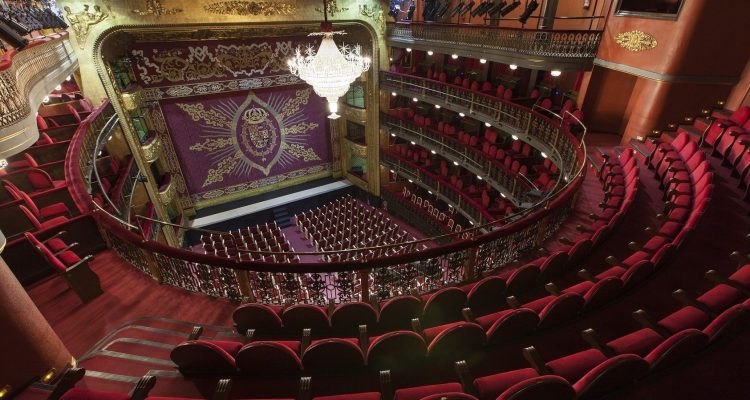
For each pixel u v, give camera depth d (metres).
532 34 11.66
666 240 5.98
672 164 8.55
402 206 20.39
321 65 7.78
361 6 16.70
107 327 5.45
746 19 8.89
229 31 15.56
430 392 3.59
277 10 15.02
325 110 20.58
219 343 4.38
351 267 5.72
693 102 10.05
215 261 5.69
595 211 8.44
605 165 9.90
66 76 10.48
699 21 8.84
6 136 4.93
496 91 15.30
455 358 4.44
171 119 16.64
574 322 4.91
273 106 18.94
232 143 18.61
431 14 15.71
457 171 18.75
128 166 13.38
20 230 7.46
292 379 4.22
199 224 18.08
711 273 4.90
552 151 11.32
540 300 5.14
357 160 22.66
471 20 17.22
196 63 16.14
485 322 4.79
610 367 3.20
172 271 6.21
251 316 4.94
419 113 19.88
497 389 3.61
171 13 13.31
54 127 10.70
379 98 19.36
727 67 9.48
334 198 21.73
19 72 6.76
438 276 6.50
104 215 6.93
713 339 3.84
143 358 4.71
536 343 4.64
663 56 9.59
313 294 6.22
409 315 5.24
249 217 19.14
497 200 16.33
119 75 14.51
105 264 6.96
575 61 11.48
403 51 19.45
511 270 6.85
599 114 12.66
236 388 4.14
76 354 4.97
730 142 8.31
